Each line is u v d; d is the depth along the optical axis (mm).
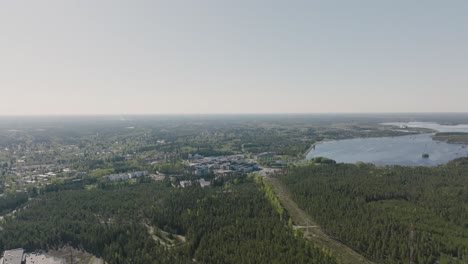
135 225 164000
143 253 138125
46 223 173375
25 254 147125
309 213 180750
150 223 174750
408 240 139250
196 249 143875
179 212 177750
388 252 132000
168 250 140625
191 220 164875
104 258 142250
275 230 148000
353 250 141125
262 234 145750
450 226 158250
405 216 168750
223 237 145250
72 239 159250
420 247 132625
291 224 161375
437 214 175000
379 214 169375
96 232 155625
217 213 173250
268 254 128625
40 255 147875
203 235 150625
